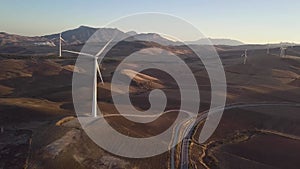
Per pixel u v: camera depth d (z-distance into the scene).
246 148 83.81
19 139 65.94
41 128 71.75
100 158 56.53
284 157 79.69
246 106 123.38
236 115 110.81
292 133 100.94
